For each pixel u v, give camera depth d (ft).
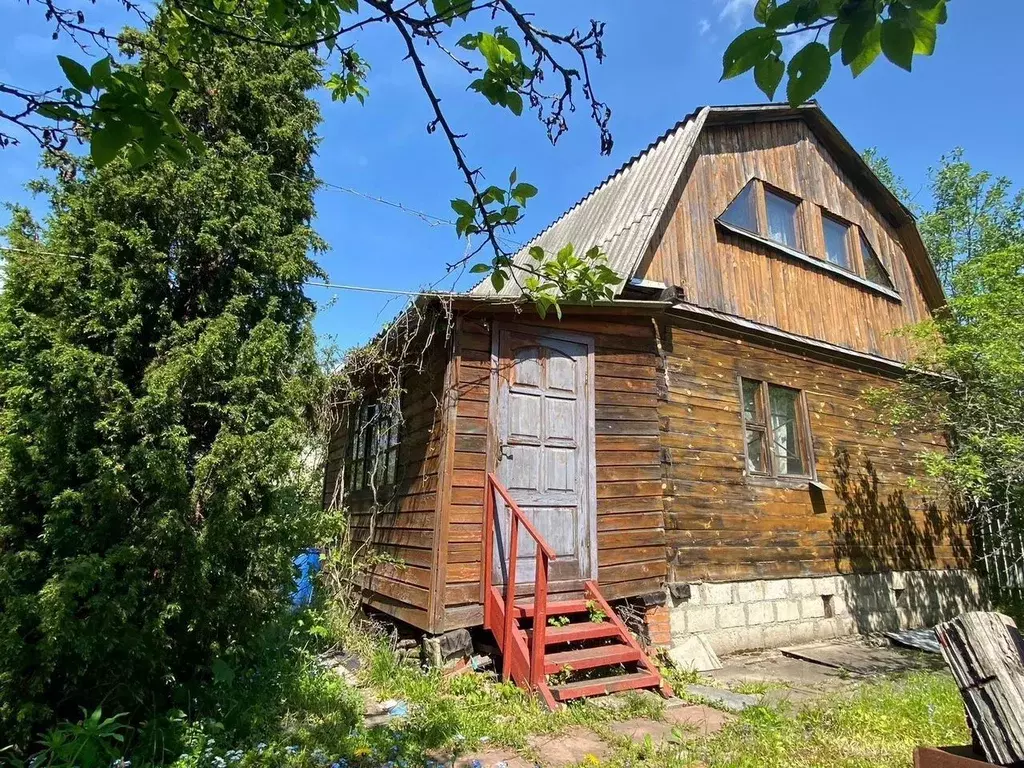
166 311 14.25
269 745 12.27
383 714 14.99
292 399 15.14
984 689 5.77
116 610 11.84
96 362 12.72
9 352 12.67
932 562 31.76
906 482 31.81
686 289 25.61
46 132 6.04
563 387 21.29
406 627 21.34
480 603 18.39
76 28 6.88
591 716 14.90
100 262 13.44
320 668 17.03
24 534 12.49
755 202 30.37
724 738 13.65
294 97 18.04
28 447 12.24
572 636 17.57
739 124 30.86
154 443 13.15
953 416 27.84
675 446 23.49
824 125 34.40
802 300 30.45
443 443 19.02
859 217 35.96
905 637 26.30
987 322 26.55
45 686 11.89
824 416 29.55
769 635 24.14
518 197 7.86
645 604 21.01
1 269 13.10
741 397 26.37
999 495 28.35
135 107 5.54
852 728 14.25
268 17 8.02
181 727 12.05
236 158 16.34
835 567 27.37
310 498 17.57
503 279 8.87
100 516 12.85
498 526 18.94
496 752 12.85
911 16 4.12
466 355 19.72
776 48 4.58
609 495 21.31
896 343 34.86
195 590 13.10
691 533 23.00
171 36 7.91
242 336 15.26
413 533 20.42
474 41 6.90
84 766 10.54
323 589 23.45
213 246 14.65
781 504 26.20
